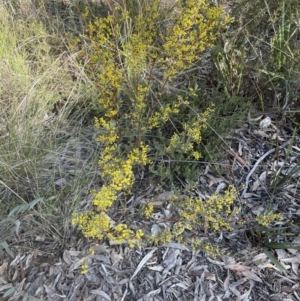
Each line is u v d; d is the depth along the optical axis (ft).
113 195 6.13
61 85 8.74
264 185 7.92
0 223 6.65
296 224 7.41
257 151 8.40
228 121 8.27
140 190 7.60
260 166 8.18
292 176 8.02
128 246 6.97
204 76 9.27
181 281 6.75
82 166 7.68
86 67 8.87
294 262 6.98
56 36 9.48
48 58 9.00
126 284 6.68
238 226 7.29
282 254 7.04
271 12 9.78
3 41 9.03
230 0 10.16
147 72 8.34
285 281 6.82
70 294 6.56
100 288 6.63
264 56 9.54
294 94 8.89
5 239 6.89
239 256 7.01
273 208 7.63
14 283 6.64
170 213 7.34
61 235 7.00
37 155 7.63
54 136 7.95
